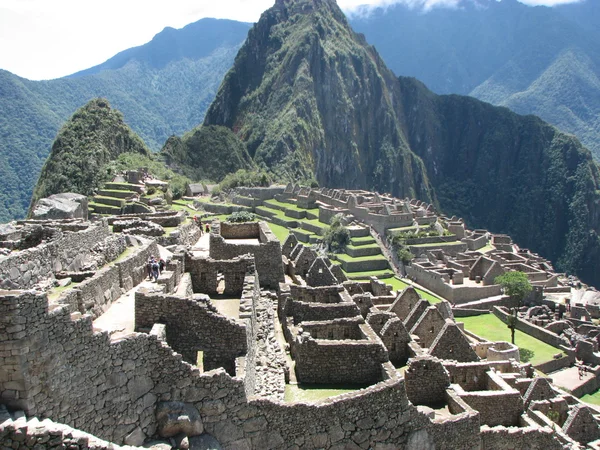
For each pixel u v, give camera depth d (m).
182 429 17.39
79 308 19.73
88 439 13.59
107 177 180.25
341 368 23.81
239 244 32.03
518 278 96.31
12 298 13.63
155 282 24.62
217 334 20.47
